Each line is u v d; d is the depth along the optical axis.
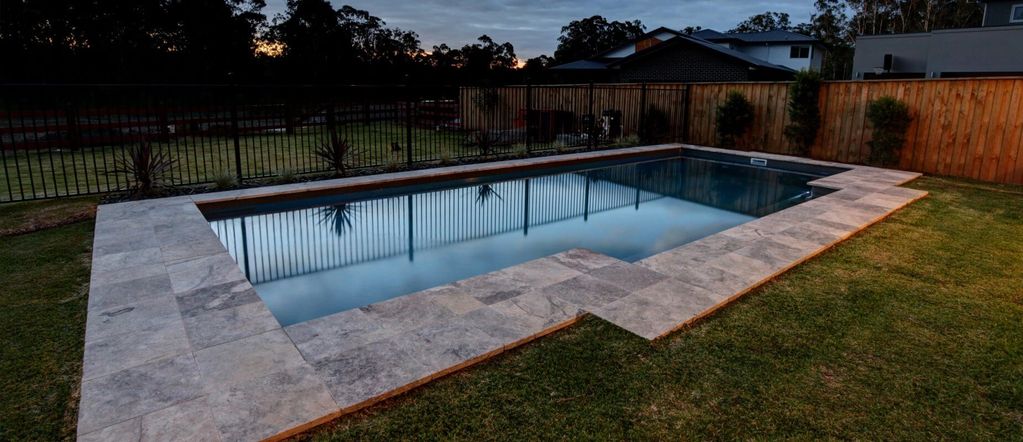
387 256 4.68
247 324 2.78
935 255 4.21
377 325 2.80
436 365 2.39
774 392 2.26
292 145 11.68
